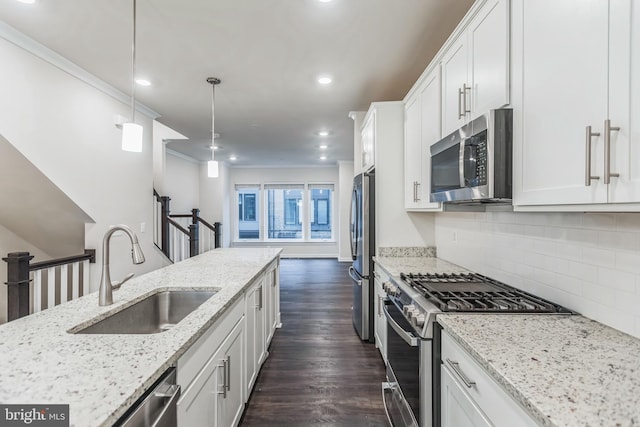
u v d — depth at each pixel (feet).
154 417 2.99
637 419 2.26
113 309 4.86
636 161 2.58
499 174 4.25
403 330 5.45
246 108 12.60
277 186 29.35
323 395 7.71
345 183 26.86
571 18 3.21
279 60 8.59
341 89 10.64
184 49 8.05
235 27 7.08
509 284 6.08
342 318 13.29
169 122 14.64
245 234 29.73
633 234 3.65
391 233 10.07
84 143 9.75
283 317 13.43
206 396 4.35
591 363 3.07
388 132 10.00
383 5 6.34
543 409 2.36
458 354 3.93
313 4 6.29
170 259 15.30
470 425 3.61
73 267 9.34
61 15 6.66
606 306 4.01
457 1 6.23
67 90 9.06
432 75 7.20
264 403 7.37
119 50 8.14
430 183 6.93
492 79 4.64
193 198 26.03
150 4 6.27
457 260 8.45
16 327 4.04
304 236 29.40
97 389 2.65
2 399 2.50
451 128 6.16
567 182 3.27
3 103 7.36
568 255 4.61
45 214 10.16
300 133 16.65
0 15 6.68
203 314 4.52
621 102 2.69
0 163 8.09
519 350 3.36
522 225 5.68
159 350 3.38
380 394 7.75
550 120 3.52
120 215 11.43
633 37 2.59
